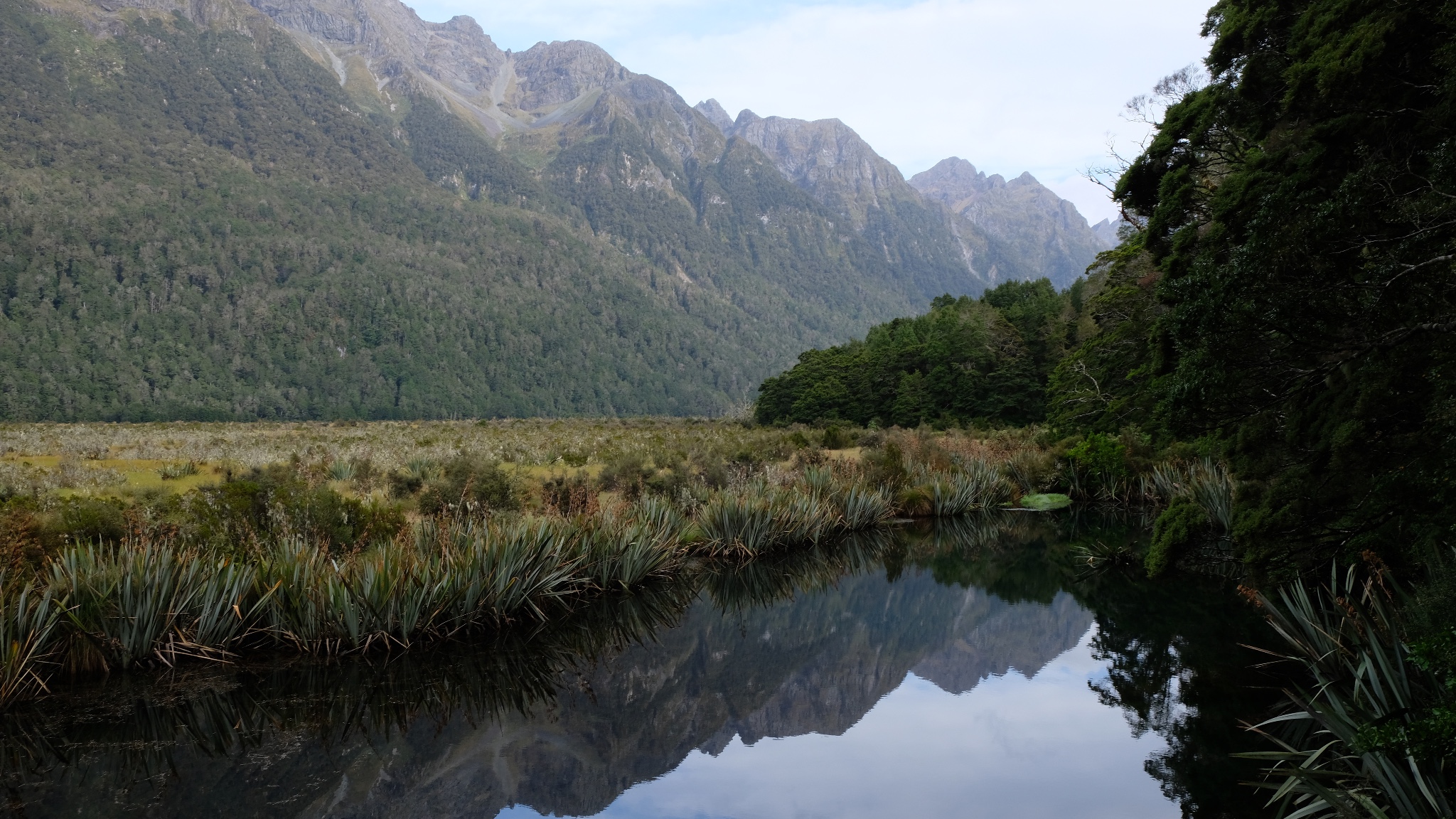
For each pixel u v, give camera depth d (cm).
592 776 695
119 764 683
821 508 1767
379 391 15600
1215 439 1029
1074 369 2484
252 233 18238
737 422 8050
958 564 1563
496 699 869
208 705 802
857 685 934
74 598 840
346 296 17288
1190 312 763
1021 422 4547
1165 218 1302
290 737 746
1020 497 2330
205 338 14700
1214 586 1309
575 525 1267
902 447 2731
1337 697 579
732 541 1548
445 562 1025
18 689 784
